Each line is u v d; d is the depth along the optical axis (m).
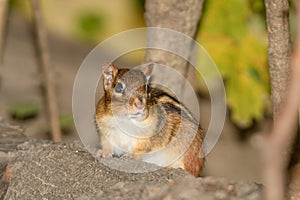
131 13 22.69
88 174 9.64
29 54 21.61
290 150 9.24
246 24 14.95
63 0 23.14
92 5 22.94
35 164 9.99
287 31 8.85
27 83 19.61
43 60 15.33
